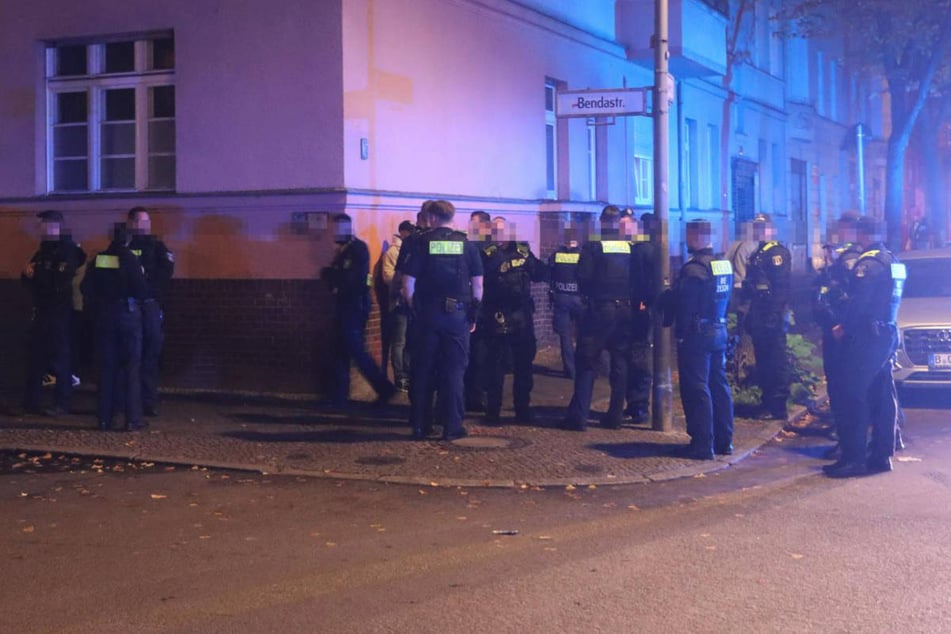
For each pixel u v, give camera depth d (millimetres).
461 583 5895
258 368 12266
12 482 8391
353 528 7082
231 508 7613
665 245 10375
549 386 13391
